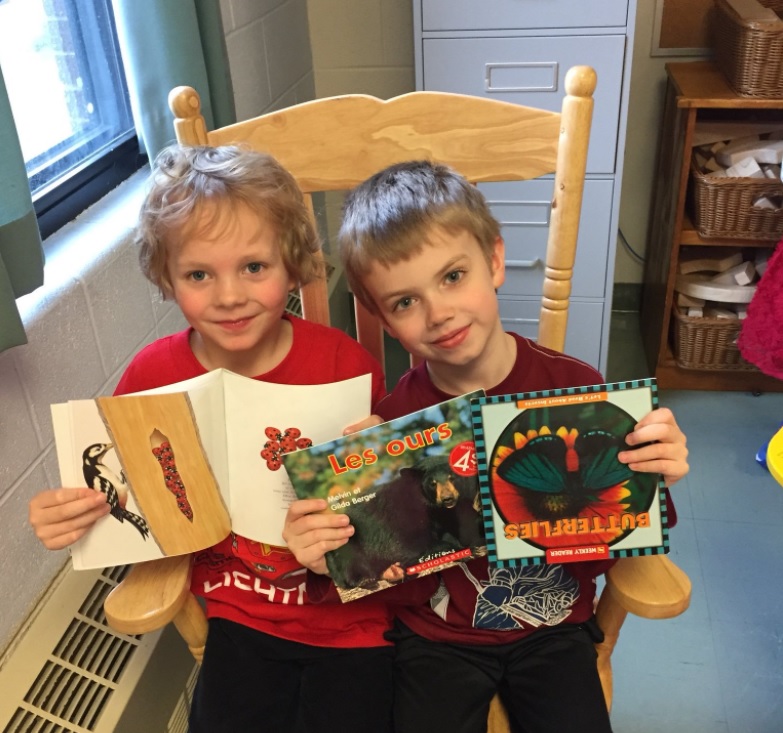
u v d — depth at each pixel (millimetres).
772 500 1786
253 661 954
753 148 1874
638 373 2248
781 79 1730
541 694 902
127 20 1331
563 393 808
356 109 1077
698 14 2061
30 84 1391
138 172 1617
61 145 1489
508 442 818
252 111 1931
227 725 901
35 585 1155
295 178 1109
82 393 1240
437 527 847
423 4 1747
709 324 1995
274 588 998
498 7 1723
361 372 1057
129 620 844
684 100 1790
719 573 1618
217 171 909
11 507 1100
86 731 1061
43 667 1097
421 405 989
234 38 1799
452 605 957
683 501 1797
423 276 873
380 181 945
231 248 894
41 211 1331
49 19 1438
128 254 1367
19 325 955
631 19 1681
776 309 1721
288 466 824
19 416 1107
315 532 830
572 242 1080
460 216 875
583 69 1000
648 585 853
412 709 913
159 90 1377
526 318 2076
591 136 1811
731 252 2084
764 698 1378
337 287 2393
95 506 856
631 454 810
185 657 1304
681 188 1891
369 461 826
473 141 1073
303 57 2271
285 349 1043
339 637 972
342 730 896
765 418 2033
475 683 925
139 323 1406
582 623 959
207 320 935
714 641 1483
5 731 1016
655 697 1392
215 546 1022
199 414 892
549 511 831
